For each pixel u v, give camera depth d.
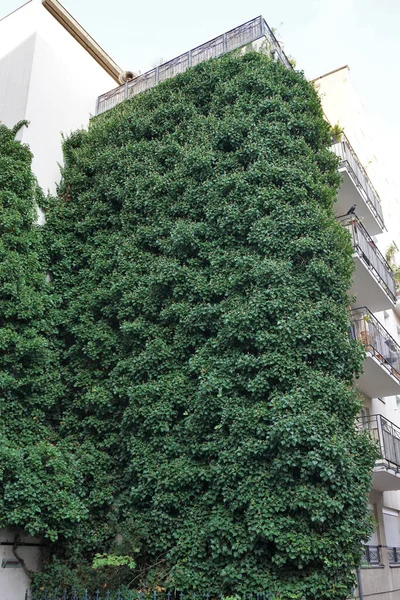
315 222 11.54
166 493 10.34
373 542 15.77
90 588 10.03
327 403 9.63
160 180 13.62
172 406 11.03
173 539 10.27
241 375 10.38
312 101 14.17
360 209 17.38
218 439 10.19
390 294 16.95
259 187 12.12
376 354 14.17
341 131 16.83
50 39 18.05
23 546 11.12
